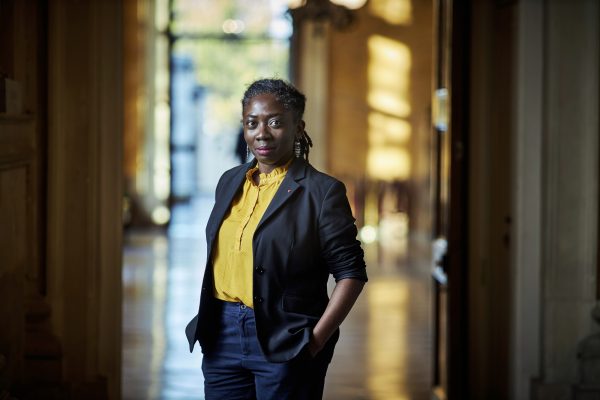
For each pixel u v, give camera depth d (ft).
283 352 10.48
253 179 11.18
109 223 18.74
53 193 18.07
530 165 18.02
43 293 18.21
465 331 19.74
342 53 56.13
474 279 19.74
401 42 55.98
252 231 10.68
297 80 56.08
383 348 25.96
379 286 36.14
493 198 19.60
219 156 75.72
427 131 55.47
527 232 18.10
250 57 71.82
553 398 18.07
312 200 10.69
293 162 10.96
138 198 55.26
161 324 28.60
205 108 73.46
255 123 10.72
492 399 19.79
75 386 18.35
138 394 20.95
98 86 18.29
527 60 17.89
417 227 55.83
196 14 62.23
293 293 10.66
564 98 17.95
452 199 19.34
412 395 21.34
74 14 18.10
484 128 19.57
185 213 63.05
